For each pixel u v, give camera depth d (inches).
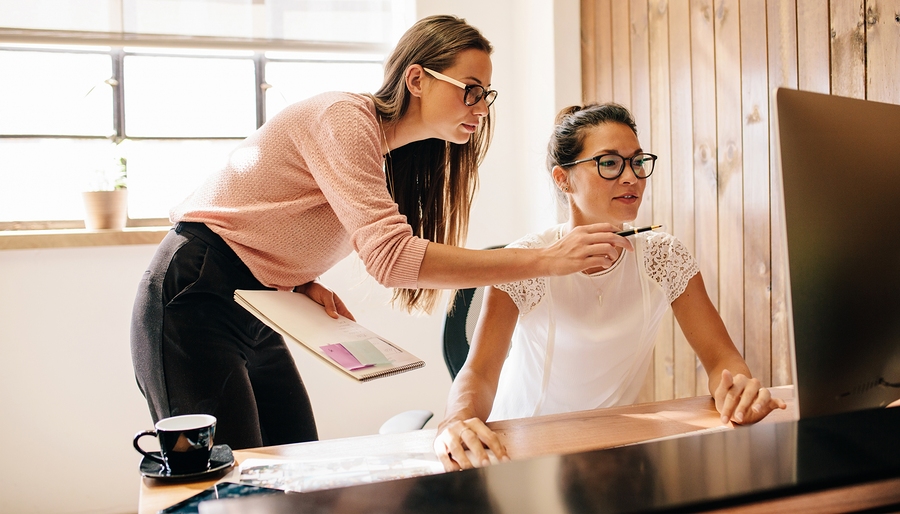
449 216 63.3
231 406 52.4
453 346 66.4
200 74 109.0
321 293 57.5
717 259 76.7
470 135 57.7
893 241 32.0
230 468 35.8
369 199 47.1
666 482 22.0
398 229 46.1
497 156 116.3
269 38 107.7
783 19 66.0
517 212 116.3
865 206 30.8
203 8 104.5
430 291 64.4
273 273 54.4
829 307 30.2
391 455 37.6
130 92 106.3
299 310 47.0
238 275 53.0
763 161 68.7
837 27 60.1
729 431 26.9
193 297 51.7
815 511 22.3
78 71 104.2
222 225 52.4
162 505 31.2
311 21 109.3
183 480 34.1
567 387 59.3
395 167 60.7
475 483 22.6
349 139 48.2
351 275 108.9
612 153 54.1
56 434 98.8
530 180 110.7
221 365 52.3
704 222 78.7
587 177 54.9
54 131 103.6
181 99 108.6
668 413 44.7
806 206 29.1
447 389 113.7
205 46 105.0
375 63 115.6
